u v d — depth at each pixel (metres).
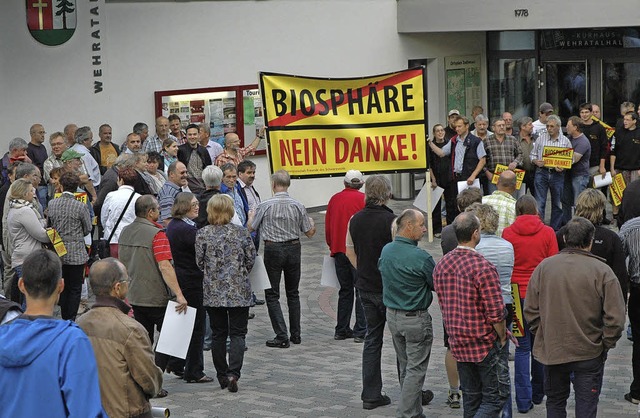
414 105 14.36
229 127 18.69
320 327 12.20
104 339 5.84
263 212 11.09
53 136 14.58
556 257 7.36
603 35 21.62
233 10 18.56
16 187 11.03
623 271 8.15
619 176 15.20
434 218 17.16
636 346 8.77
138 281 9.29
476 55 22.80
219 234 9.38
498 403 7.45
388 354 10.88
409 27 20.81
